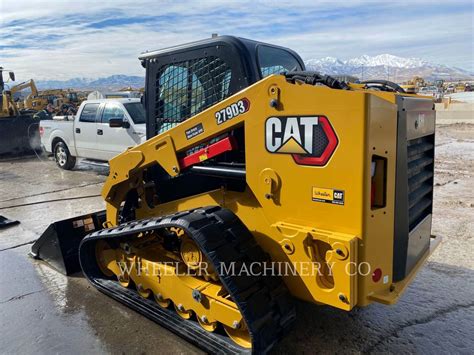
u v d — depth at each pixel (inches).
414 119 107.6
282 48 138.3
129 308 137.6
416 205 121.4
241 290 98.4
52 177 382.3
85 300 144.6
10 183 357.4
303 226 96.2
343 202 88.9
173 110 134.4
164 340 119.1
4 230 226.5
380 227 92.6
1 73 595.2
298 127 93.4
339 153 88.0
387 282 98.5
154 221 121.1
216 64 120.7
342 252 86.9
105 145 356.5
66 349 115.8
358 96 83.9
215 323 113.9
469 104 1066.7
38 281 160.7
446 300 138.5
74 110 789.9
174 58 130.5
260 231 110.2
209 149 115.3
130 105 343.3
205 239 102.2
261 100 99.1
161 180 143.9
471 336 117.7
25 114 579.5
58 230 166.7
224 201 120.3
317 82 95.9
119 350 114.9
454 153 453.1
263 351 96.6
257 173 102.9
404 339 117.0
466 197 269.3
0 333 124.6
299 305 137.2
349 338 118.0
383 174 92.0
